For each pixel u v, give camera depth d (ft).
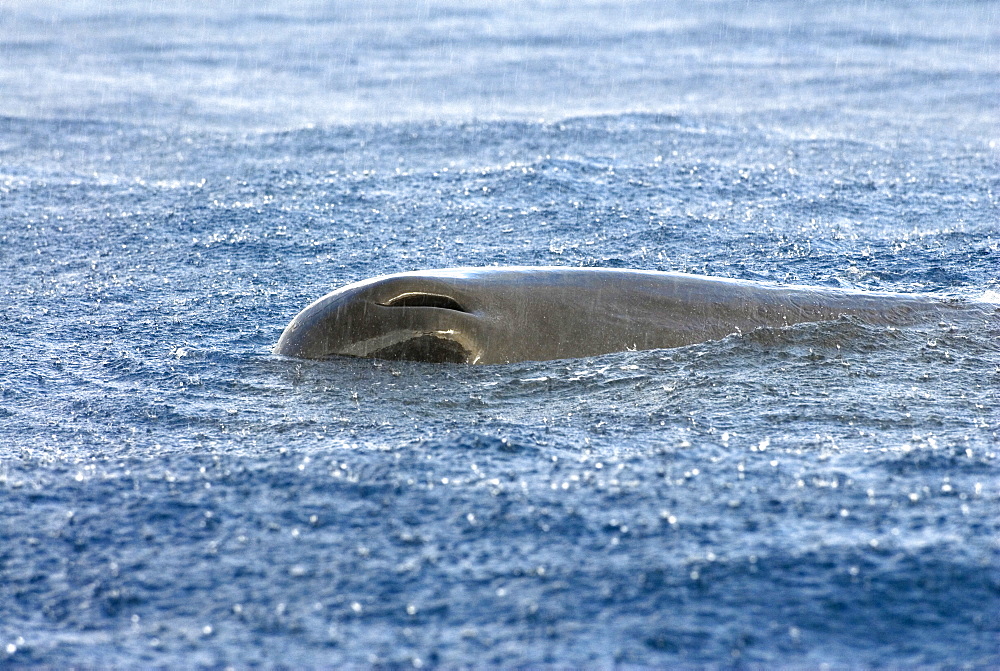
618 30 357.20
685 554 36.76
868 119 190.90
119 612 34.12
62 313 77.87
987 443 48.42
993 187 125.90
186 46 323.78
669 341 65.72
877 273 86.48
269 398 58.23
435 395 58.08
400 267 91.04
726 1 442.50
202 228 107.14
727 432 50.67
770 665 30.48
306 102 223.71
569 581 35.22
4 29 365.40
